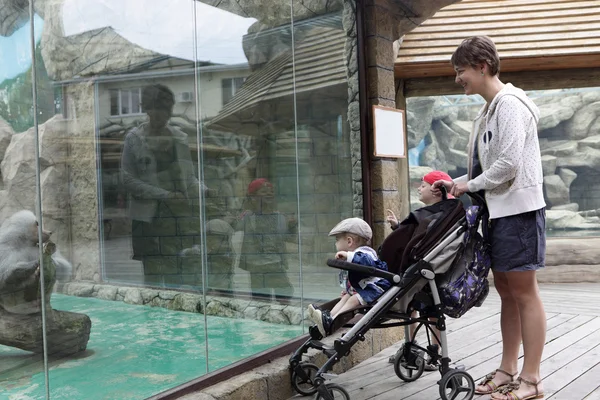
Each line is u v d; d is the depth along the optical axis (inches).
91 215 113.9
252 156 156.7
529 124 138.3
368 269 138.1
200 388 132.7
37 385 103.7
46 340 105.3
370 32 203.0
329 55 189.2
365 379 165.3
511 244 138.6
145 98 126.3
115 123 119.3
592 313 244.5
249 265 153.8
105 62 118.0
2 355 99.1
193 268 136.6
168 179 131.0
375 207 202.7
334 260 139.9
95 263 114.3
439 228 140.8
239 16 153.1
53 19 107.6
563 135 631.8
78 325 111.0
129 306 120.6
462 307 139.7
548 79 323.6
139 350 122.5
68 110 110.7
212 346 140.8
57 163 108.3
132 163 122.8
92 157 114.7
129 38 123.3
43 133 105.8
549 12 304.0
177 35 134.6
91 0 115.4
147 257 125.3
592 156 437.1
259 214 158.4
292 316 169.8
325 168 185.8
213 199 143.2
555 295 302.4
